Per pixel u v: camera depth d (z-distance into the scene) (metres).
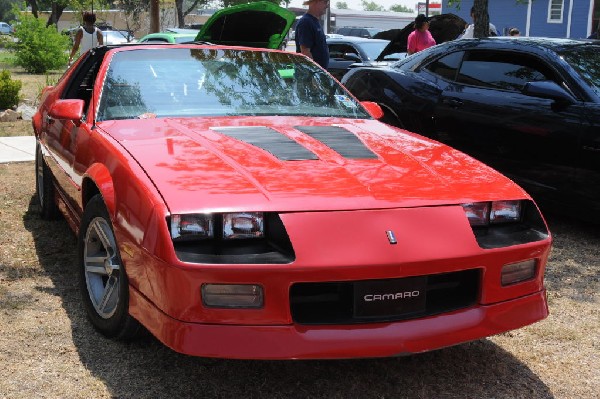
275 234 2.56
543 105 5.27
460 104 5.92
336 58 12.77
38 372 2.90
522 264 2.84
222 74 3.97
